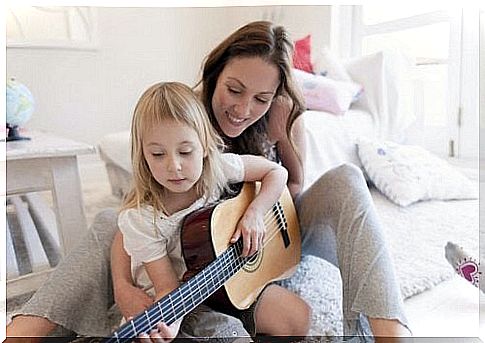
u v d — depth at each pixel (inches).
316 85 48.4
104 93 45.9
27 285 44.4
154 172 41.0
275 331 43.7
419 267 48.1
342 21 49.7
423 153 51.6
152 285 41.1
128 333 36.4
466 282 47.9
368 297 41.5
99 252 42.9
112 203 45.6
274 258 44.2
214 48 44.9
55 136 45.3
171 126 40.8
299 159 47.6
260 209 42.7
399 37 51.1
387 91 51.0
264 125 46.1
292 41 45.4
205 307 41.3
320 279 45.0
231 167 42.6
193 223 40.4
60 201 45.0
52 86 45.3
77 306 42.7
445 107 51.9
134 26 46.2
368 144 50.3
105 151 45.6
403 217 49.8
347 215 43.1
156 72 46.7
